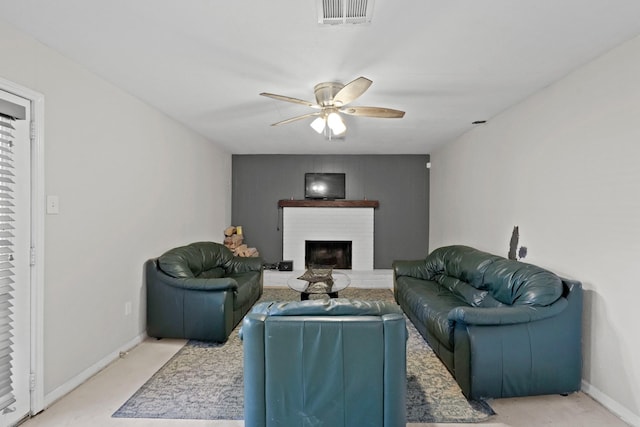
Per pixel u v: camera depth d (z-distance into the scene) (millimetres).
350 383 1730
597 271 2295
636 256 2025
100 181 2668
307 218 6117
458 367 2291
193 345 3146
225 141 5039
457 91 2920
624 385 2086
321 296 3557
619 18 1802
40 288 2113
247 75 2590
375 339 1726
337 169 6148
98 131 2643
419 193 6145
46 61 2154
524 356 2166
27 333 2045
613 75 2166
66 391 2316
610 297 2191
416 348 3084
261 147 5508
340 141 5035
